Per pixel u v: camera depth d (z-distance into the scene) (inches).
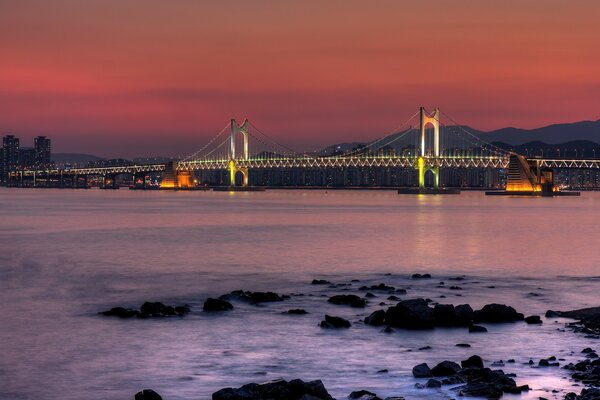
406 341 1357.0
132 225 5452.8
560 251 3358.8
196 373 1170.0
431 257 3061.0
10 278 2341.3
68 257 3043.8
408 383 1098.7
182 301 1875.0
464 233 4594.0
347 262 2851.9
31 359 1253.7
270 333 1433.3
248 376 1152.2
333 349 1305.4
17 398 1058.1
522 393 1029.8
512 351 1279.5
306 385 1005.8
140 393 1037.8
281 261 2881.4
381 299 1835.6
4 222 5851.4
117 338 1401.3
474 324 1488.7
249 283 2220.7
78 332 1455.5
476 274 2455.7
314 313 1632.6
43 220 6166.3
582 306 1764.3
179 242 3863.2
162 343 1360.7
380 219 6338.6
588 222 5925.2
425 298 1872.5
